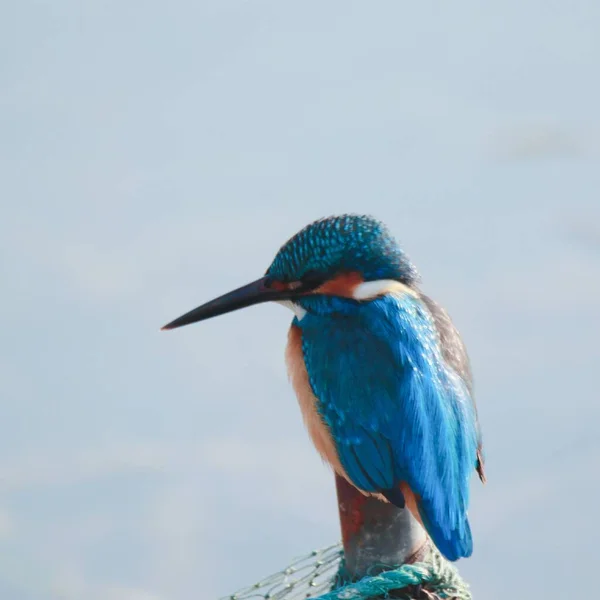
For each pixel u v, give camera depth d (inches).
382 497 239.6
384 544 239.3
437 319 289.9
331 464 288.7
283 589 283.0
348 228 290.4
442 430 270.7
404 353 278.2
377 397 275.9
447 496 263.6
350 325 286.8
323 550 290.4
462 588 240.5
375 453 274.4
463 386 279.9
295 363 296.2
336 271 290.0
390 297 287.4
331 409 283.0
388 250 291.0
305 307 298.4
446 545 253.4
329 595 232.1
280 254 299.6
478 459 282.4
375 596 233.5
